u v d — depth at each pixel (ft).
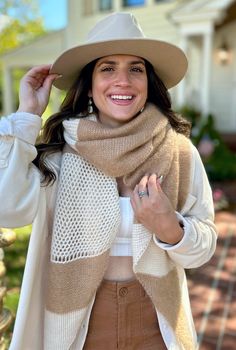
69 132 3.97
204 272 11.30
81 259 3.86
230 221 16.12
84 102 4.41
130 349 4.15
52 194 4.03
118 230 4.01
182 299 4.37
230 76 31.22
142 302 4.18
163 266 4.05
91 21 34.53
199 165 4.28
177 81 4.75
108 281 4.13
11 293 9.75
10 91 39.58
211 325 8.66
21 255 12.36
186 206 4.14
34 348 4.15
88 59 4.07
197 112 27.78
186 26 27.25
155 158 3.94
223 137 30.22
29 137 3.70
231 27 30.37
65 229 3.84
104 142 3.76
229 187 20.98
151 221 3.69
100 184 3.88
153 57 4.15
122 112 3.99
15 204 3.53
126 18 3.95
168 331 4.10
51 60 37.17
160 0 31.37
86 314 4.00
